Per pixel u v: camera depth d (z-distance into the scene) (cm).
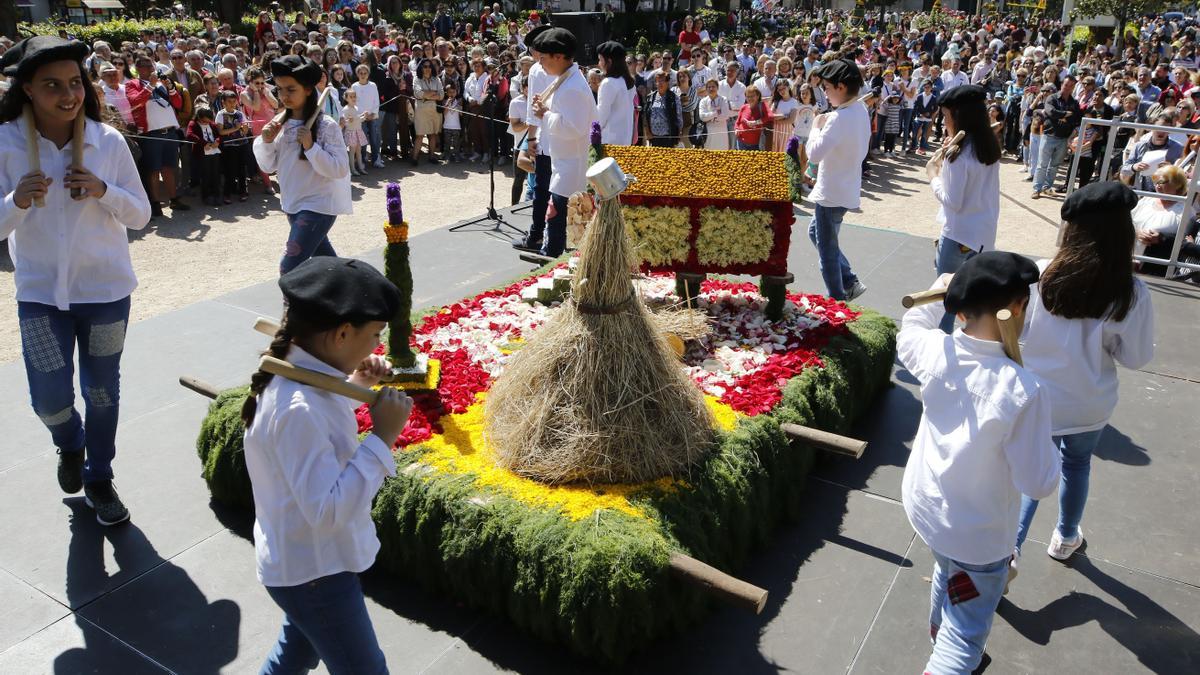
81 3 2339
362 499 198
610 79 711
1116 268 287
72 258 328
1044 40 2986
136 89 923
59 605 318
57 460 414
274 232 913
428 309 521
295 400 194
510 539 296
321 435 195
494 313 512
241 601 324
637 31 2511
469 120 1324
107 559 344
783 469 370
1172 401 494
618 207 330
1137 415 477
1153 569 350
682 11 2697
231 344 552
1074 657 302
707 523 316
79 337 346
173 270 773
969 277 238
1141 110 1245
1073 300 292
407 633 306
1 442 429
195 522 369
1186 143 842
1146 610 326
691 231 484
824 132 517
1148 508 391
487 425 353
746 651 300
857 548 361
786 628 312
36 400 337
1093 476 417
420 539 315
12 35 1602
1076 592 336
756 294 551
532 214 816
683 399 342
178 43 1255
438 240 791
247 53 1509
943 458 246
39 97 305
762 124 1106
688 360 446
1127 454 436
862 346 468
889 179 1282
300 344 202
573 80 639
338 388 200
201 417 456
